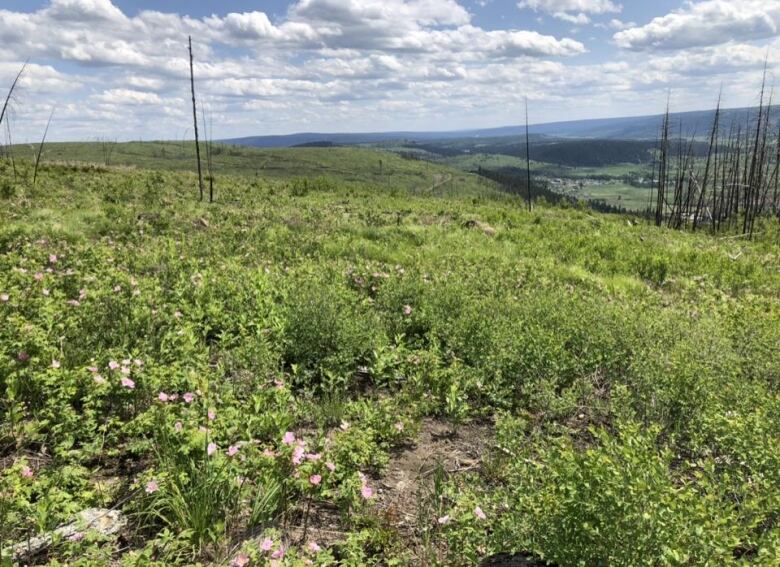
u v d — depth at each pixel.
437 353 6.45
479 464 4.52
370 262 11.55
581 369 6.04
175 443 3.81
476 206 32.28
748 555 3.34
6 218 12.92
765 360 6.26
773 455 3.52
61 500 3.18
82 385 4.49
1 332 5.10
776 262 18.16
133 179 29.78
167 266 9.16
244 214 18.47
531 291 9.47
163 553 2.99
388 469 4.34
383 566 3.24
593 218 31.41
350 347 6.10
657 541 2.59
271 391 4.95
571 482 2.94
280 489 3.51
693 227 45.91
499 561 3.26
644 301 10.27
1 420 4.11
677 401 5.02
